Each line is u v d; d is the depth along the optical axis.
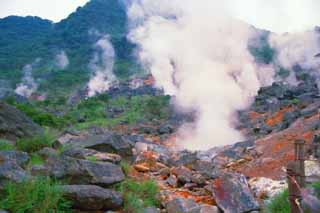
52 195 5.93
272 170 12.34
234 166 13.98
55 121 26.67
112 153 10.12
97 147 9.98
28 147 8.48
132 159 10.88
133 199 6.95
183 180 9.62
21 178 6.07
